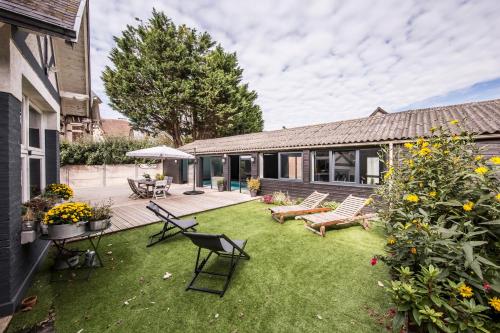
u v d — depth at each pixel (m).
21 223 2.99
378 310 2.61
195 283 3.22
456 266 1.85
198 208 8.05
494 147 5.28
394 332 2.22
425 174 2.54
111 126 27.00
